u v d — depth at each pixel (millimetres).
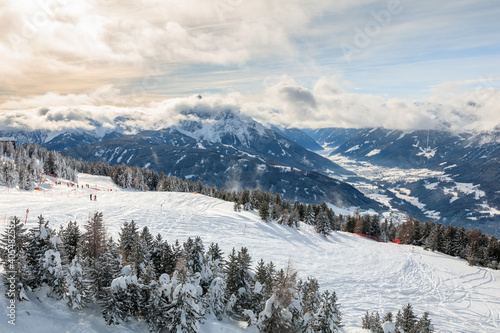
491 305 48375
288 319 22031
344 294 43219
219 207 84438
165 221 58781
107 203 67625
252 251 52938
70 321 20078
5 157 118000
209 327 22234
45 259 21016
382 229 110688
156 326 21406
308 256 58188
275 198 106875
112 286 21016
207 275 25359
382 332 27328
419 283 54469
